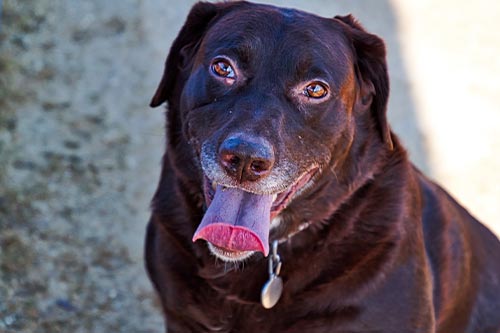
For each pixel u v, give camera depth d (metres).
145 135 9.13
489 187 9.06
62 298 6.95
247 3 4.78
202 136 4.48
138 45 10.78
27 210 7.80
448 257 5.11
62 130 8.99
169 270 4.89
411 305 4.66
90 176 8.39
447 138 9.86
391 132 4.93
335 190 4.67
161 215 4.95
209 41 4.60
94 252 7.47
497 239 5.79
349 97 4.60
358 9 12.30
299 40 4.43
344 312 4.65
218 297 4.78
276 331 4.78
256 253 4.69
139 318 6.90
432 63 11.35
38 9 11.20
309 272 4.67
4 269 7.12
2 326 6.61
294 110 4.42
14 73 9.85
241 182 4.25
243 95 4.40
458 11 12.69
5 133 8.79
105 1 11.60
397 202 4.76
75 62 10.27
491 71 11.30
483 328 5.50
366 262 4.62
